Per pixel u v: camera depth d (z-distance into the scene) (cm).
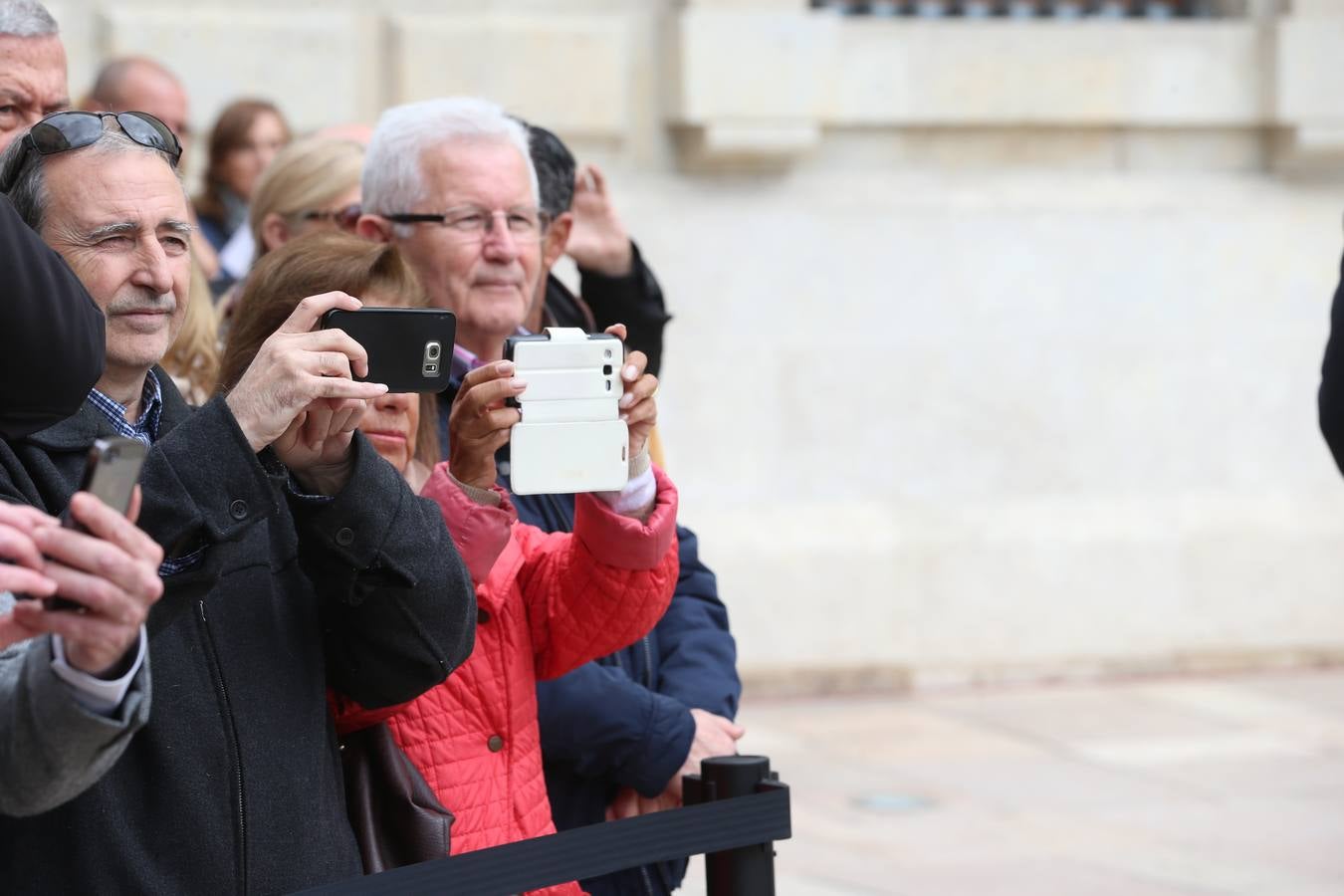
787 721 1642
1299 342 1881
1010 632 1811
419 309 471
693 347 1738
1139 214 1839
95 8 1563
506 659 562
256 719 459
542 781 574
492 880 455
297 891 461
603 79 1694
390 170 693
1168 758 1498
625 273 812
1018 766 1473
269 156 1342
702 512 1744
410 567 473
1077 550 1820
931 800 1362
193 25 1580
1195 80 1841
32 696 371
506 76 1664
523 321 711
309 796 469
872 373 1784
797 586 1753
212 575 429
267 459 458
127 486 362
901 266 1789
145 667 381
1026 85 1802
